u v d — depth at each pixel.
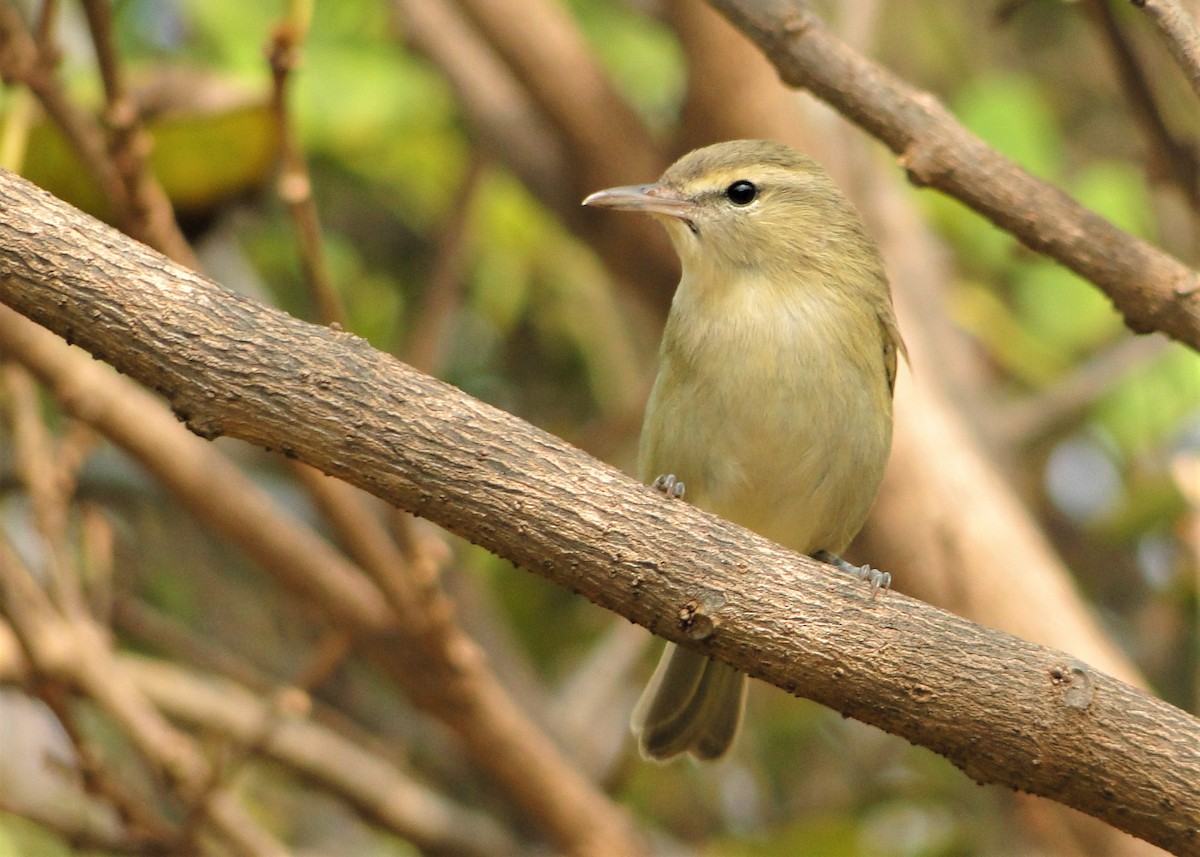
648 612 6.18
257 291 12.52
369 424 6.03
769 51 8.18
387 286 13.63
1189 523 10.13
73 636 9.49
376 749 11.97
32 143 9.06
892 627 6.14
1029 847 11.70
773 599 6.16
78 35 11.65
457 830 11.32
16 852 10.68
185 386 5.96
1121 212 12.52
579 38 11.82
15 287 5.89
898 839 13.03
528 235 13.34
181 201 9.54
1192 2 7.12
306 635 13.13
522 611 13.91
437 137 12.96
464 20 11.88
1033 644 6.17
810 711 13.37
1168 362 12.41
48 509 9.82
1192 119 11.05
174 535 12.87
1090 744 5.96
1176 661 12.40
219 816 9.85
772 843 11.64
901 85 8.12
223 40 11.88
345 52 11.96
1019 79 13.75
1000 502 10.86
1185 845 5.95
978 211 8.03
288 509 12.71
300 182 8.33
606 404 13.53
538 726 11.90
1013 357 13.16
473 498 6.07
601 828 10.31
